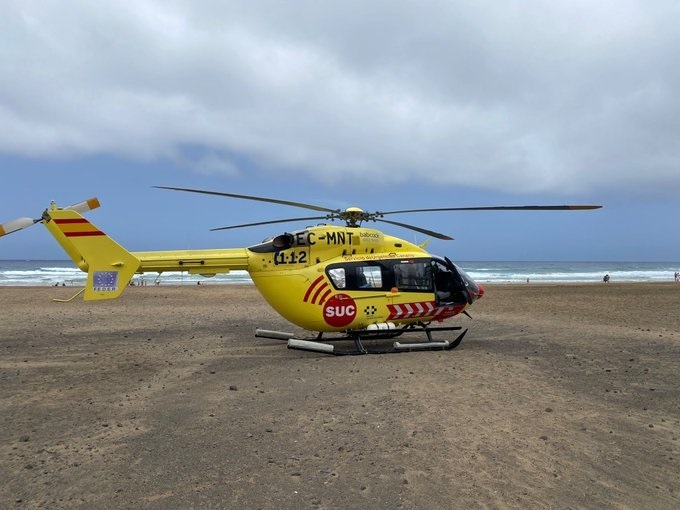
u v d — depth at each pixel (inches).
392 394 248.5
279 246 370.6
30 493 144.9
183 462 166.6
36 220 339.0
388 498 141.6
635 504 139.1
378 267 382.3
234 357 357.4
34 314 619.5
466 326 522.3
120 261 347.6
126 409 228.7
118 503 138.9
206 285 1368.1
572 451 175.8
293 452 174.6
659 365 320.5
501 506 137.3
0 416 218.4
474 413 217.8
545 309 693.9
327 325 371.9
